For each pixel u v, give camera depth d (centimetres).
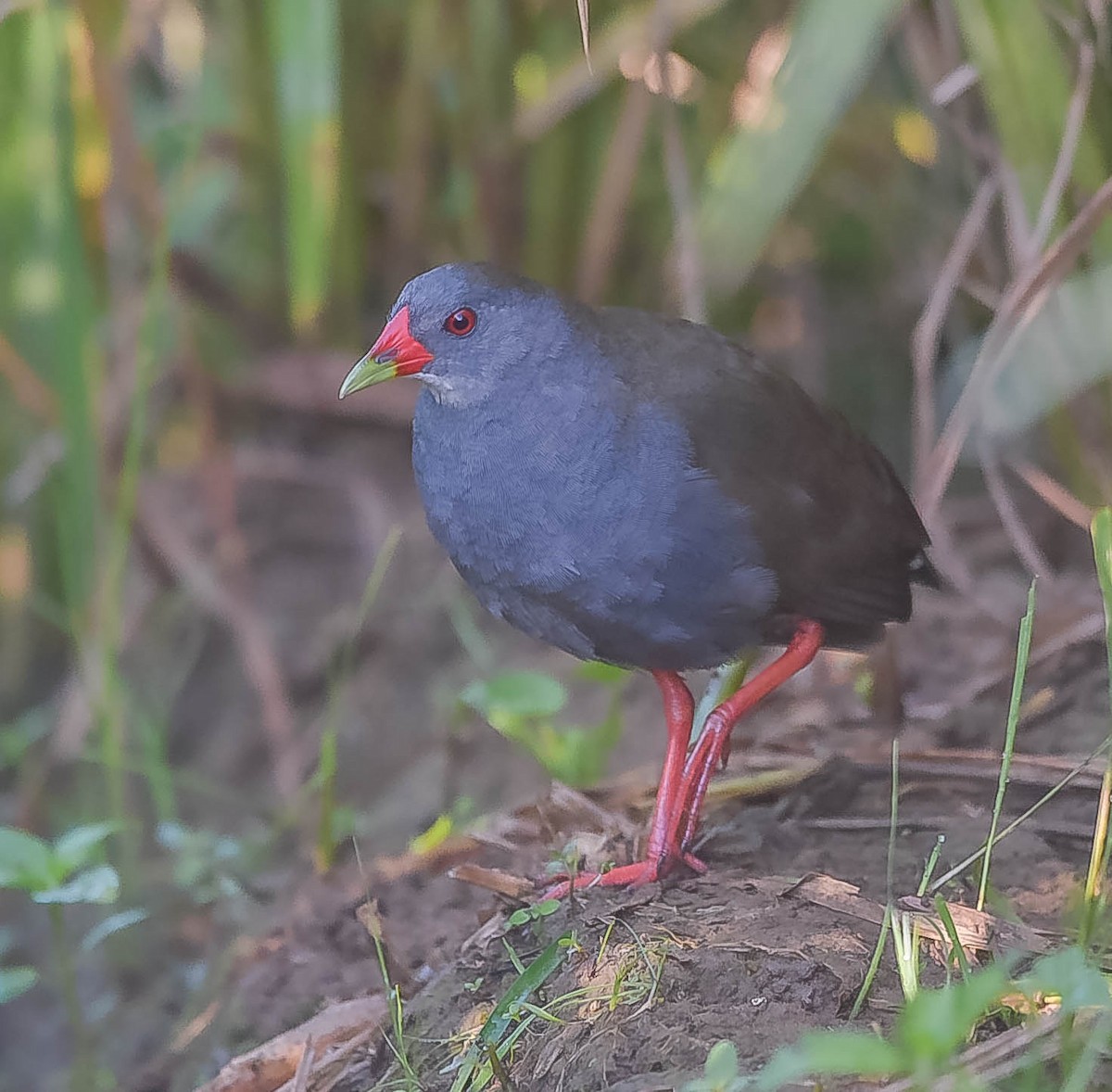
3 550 1398
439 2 1246
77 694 1296
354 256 1329
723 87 1117
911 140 1096
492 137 1273
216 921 1012
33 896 717
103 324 1290
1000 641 997
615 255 1275
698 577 746
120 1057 962
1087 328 816
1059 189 830
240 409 1412
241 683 1298
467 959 712
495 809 1034
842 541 783
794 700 1010
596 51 1116
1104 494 961
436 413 777
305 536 1370
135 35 1196
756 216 712
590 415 746
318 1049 713
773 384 796
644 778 882
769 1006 584
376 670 1255
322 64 882
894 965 603
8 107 1141
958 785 803
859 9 696
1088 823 747
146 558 1325
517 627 796
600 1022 594
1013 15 839
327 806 911
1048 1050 508
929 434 948
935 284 1112
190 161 1216
